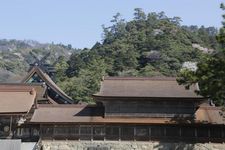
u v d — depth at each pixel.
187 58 148.12
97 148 59.00
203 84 52.59
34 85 76.19
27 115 64.69
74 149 59.41
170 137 59.25
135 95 59.56
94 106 64.00
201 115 61.97
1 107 63.59
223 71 49.75
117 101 60.25
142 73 135.50
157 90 61.66
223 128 59.47
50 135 59.94
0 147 53.34
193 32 198.88
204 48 173.88
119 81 64.12
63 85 118.50
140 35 165.25
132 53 147.62
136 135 59.41
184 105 60.44
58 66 155.25
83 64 153.62
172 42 159.75
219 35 50.25
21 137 63.25
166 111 60.25
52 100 79.75
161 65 141.25
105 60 148.12
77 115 61.22
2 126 63.72
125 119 59.72
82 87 113.69
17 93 67.62
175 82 63.81
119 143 59.19
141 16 197.62
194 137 59.28
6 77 190.62
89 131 59.75
